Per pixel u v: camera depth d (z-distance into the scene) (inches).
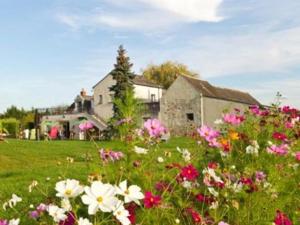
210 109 1801.2
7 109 2844.5
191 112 1790.1
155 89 2244.1
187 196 155.1
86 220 99.4
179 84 1828.2
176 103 1828.2
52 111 2322.8
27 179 435.8
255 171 182.9
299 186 188.2
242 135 214.1
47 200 135.3
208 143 195.6
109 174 146.6
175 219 136.1
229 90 2028.8
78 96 2354.8
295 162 213.9
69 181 99.3
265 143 228.7
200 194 156.9
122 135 161.0
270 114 264.1
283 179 183.2
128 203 124.6
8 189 362.3
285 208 176.2
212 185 159.9
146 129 165.2
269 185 166.9
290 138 245.4
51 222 123.6
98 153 159.6
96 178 135.9
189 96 1800.0
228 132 212.4
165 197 148.9
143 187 144.9
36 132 1695.4
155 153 163.3
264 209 159.2
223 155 199.5
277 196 171.9
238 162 203.8
